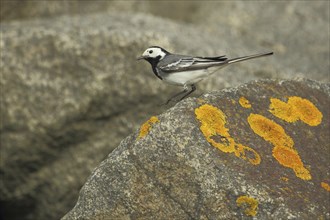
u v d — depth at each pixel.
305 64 17.42
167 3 20.14
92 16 17.39
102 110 14.88
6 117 14.90
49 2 18.73
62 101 14.78
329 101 10.20
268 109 9.64
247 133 9.18
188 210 8.66
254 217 8.34
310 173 8.93
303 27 19.48
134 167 8.96
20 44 15.22
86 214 9.16
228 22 19.58
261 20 19.73
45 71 14.99
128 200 8.95
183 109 9.20
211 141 8.88
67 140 15.03
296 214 8.30
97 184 9.17
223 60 11.80
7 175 15.39
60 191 15.41
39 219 15.96
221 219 8.47
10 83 14.92
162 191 8.82
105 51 15.05
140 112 14.87
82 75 14.91
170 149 8.85
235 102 9.54
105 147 15.03
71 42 15.12
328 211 8.45
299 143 9.33
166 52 12.64
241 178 8.57
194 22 19.97
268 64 16.55
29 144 14.99
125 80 14.80
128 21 16.80
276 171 8.80
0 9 18.28
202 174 8.65
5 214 16.16
